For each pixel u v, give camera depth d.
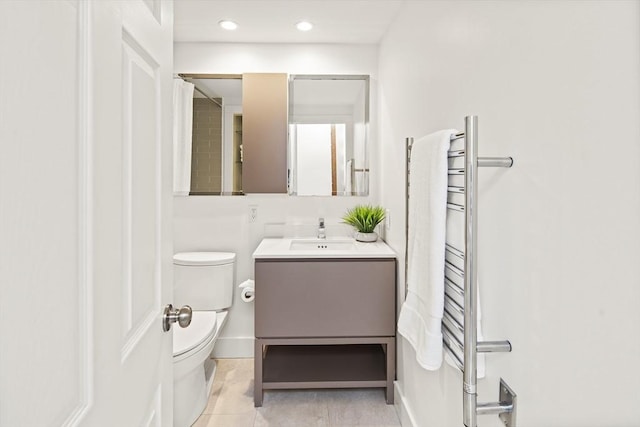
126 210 0.66
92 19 0.51
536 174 0.83
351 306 2.15
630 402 0.58
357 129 2.77
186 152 2.75
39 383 0.40
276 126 2.75
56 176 0.44
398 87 2.17
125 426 0.65
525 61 0.87
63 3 0.45
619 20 0.60
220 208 2.77
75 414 0.48
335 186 2.78
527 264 0.86
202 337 1.92
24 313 0.38
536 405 0.83
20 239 0.38
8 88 0.36
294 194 2.77
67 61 0.46
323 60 2.76
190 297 2.56
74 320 0.48
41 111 0.41
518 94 0.90
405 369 2.00
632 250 0.58
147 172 0.77
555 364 0.76
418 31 1.78
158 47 0.83
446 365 1.40
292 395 2.26
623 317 0.60
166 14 0.90
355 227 2.66
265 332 2.14
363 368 2.33
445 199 1.15
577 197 0.70
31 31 0.39
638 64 0.56
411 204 1.42
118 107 0.60
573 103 0.71
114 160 0.59
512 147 0.93
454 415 1.32
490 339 1.04
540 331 0.81
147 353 0.78
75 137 0.48
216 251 2.78
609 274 0.62
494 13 1.02
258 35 2.62
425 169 1.26
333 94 2.77
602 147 0.64
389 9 2.19
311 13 2.28
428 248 1.21
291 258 2.14
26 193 0.38
